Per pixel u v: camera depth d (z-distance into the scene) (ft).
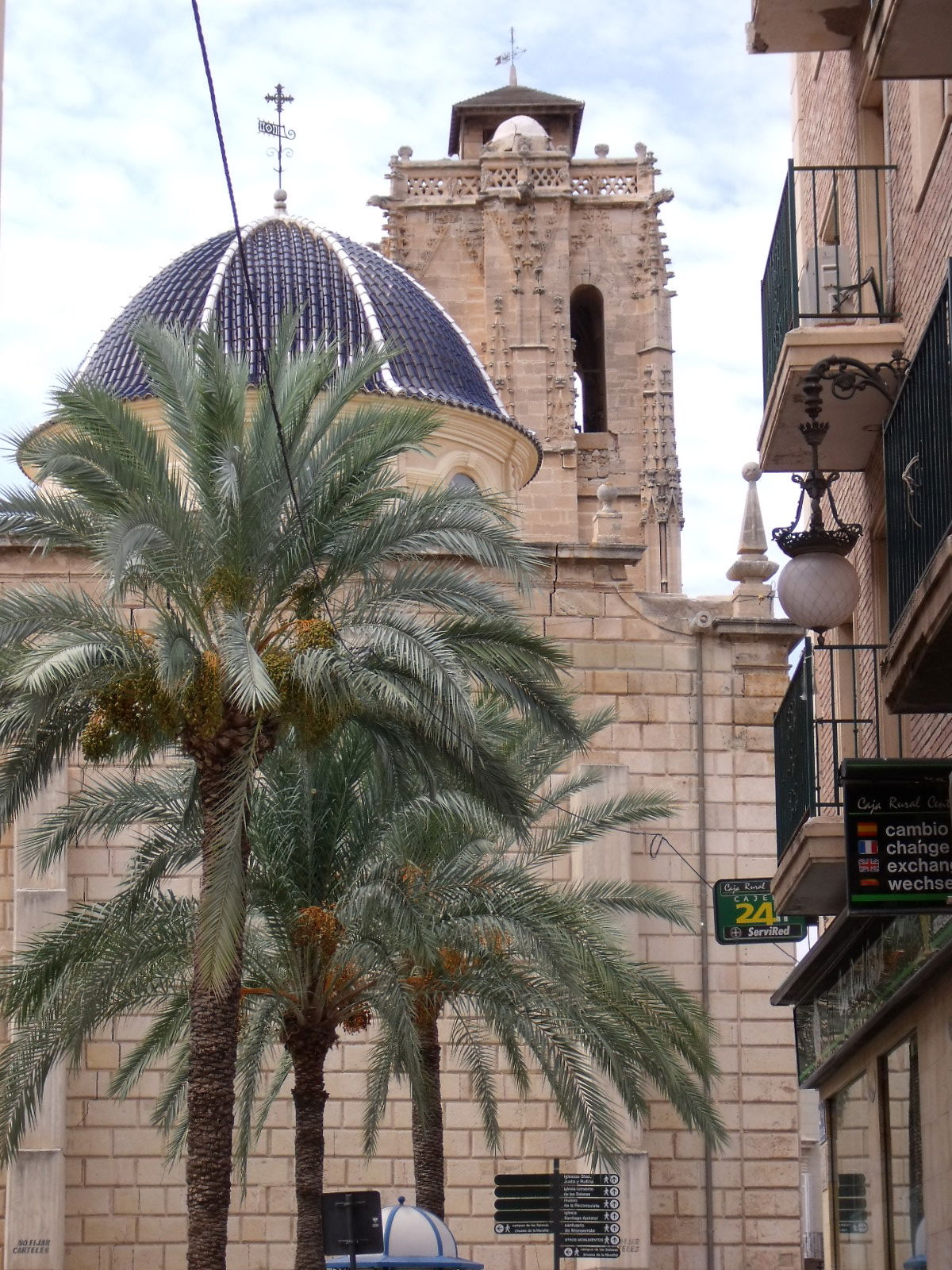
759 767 129.80
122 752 79.87
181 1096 109.29
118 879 123.24
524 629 77.46
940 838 53.62
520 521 146.92
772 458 73.61
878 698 70.49
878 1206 75.56
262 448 74.84
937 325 48.57
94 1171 120.88
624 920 124.77
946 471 47.85
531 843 97.91
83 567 125.59
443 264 273.75
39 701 73.00
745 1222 123.24
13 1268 116.57
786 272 70.33
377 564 78.54
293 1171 121.29
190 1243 74.64
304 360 76.69
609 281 275.59
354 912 83.92
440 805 84.89
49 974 81.97
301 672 72.08
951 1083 62.49
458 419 146.92
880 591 72.95
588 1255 88.07
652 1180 123.24
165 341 77.25
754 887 106.83
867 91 73.72
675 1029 92.27
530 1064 123.34
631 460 271.49
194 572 74.54
